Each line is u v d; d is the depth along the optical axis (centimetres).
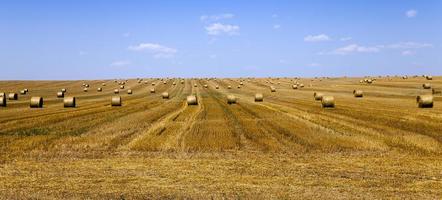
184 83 12975
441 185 1686
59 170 1969
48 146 2539
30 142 2667
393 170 1934
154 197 1549
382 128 3209
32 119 4006
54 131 3175
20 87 11106
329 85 11038
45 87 11188
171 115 4362
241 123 3597
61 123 3678
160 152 2383
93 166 2048
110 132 3112
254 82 13188
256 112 4588
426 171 1908
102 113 4634
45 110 5069
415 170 1930
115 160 2184
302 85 10900
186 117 4138
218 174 1883
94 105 5925
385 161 2122
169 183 1736
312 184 1706
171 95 8362
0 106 5688
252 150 2428
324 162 2117
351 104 5603
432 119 3744
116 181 1772
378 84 10375
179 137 2862
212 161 2156
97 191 1625
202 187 1673
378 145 2519
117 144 2608
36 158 2223
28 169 1984
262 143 2628
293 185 1692
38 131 3172
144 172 1927
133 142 2673
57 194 1585
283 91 9275
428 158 2181
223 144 2595
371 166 2017
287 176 1841
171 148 2483
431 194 1565
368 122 3581
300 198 1518
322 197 1530
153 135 2953
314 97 6906
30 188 1666
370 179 1783
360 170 1942
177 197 1548
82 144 2605
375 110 4691
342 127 3281
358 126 3331
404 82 10512
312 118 3922
